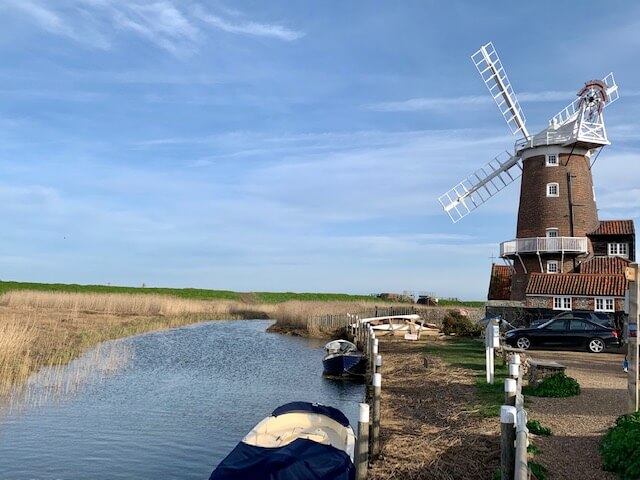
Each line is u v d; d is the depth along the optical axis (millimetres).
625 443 9227
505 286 52031
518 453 7090
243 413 19656
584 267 42156
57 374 24688
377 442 11859
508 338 27609
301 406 12852
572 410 13305
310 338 45875
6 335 25891
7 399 20266
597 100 42844
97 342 36812
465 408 14352
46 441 15789
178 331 49938
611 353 25781
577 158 43562
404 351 29141
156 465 14211
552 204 43250
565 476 8953
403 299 89312
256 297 104688
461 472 10125
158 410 19781
